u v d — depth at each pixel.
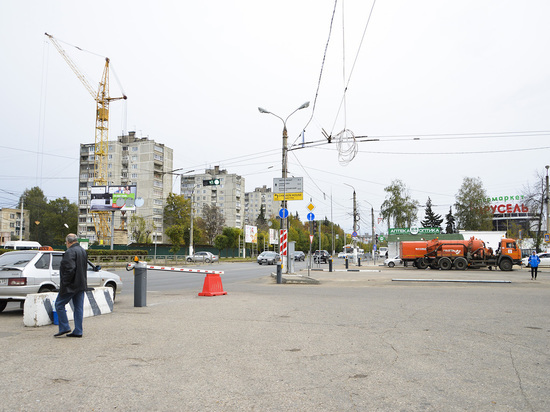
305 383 4.88
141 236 77.38
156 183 100.56
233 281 24.64
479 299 14.03
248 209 165.88
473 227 68.81
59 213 101.06
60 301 7.51
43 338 7.39
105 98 79.19
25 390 4.56
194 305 12.17
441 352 6.43
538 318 9.83
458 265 37.47
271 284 22.12
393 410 4.06
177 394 4.48
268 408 4.10
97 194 54.78
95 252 42.59
